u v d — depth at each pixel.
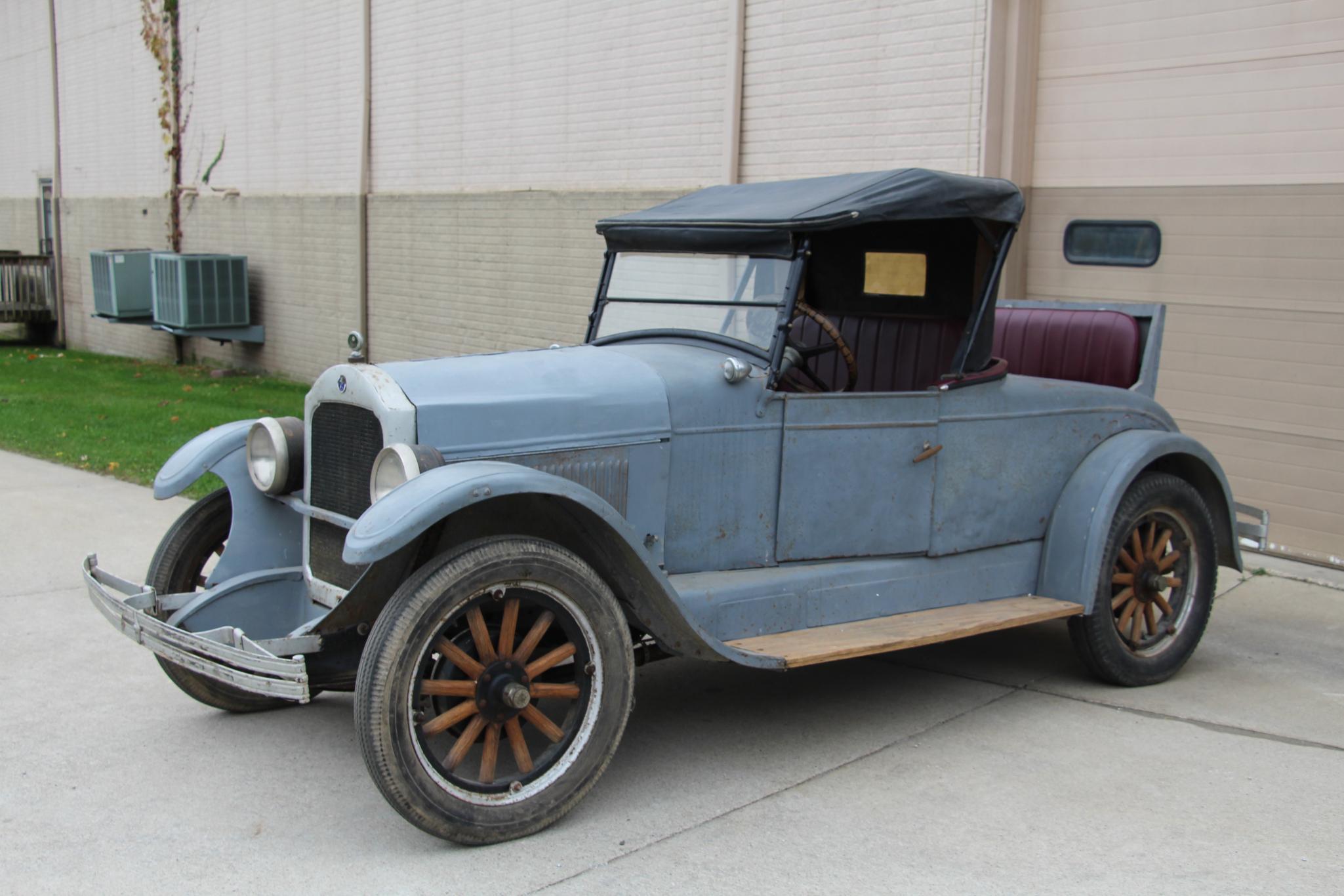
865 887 3.01
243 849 3.21
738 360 3.92
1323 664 4.84
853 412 4.04
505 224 10.70
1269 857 3.17
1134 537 4.56
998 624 4.10
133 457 8.71
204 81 14.80
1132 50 6.42
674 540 3.81
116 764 3.76
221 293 13.90
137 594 3.93
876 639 3.84
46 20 18.19
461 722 3.52
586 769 3.35
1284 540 6.19
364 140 12.27
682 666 4.82
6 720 4.11
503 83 10.57
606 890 2.99
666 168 9.14
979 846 3.23
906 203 3.92
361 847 3.22
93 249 17.72
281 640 3.48
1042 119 6.84
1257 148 6.02
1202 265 6.28
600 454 3.66
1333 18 5.70
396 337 12.28
